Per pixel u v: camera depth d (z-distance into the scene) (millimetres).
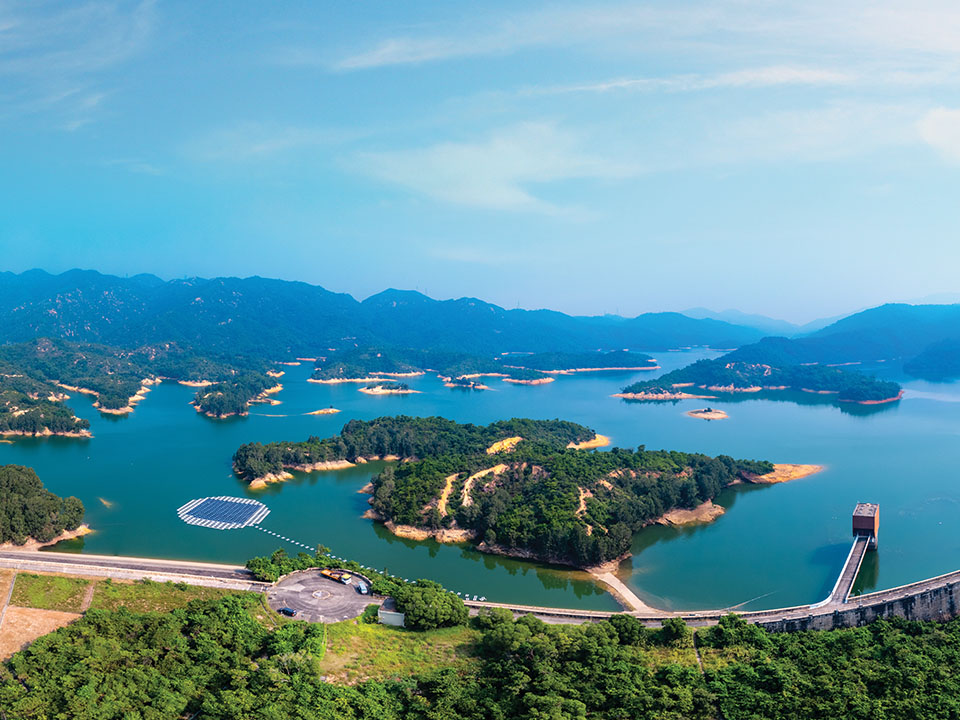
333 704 138375
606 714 143375
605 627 176375
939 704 143875
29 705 133875
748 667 160000
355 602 195000
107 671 149125
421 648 171000
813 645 173125
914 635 181375
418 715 141125
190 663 153375
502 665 157500
